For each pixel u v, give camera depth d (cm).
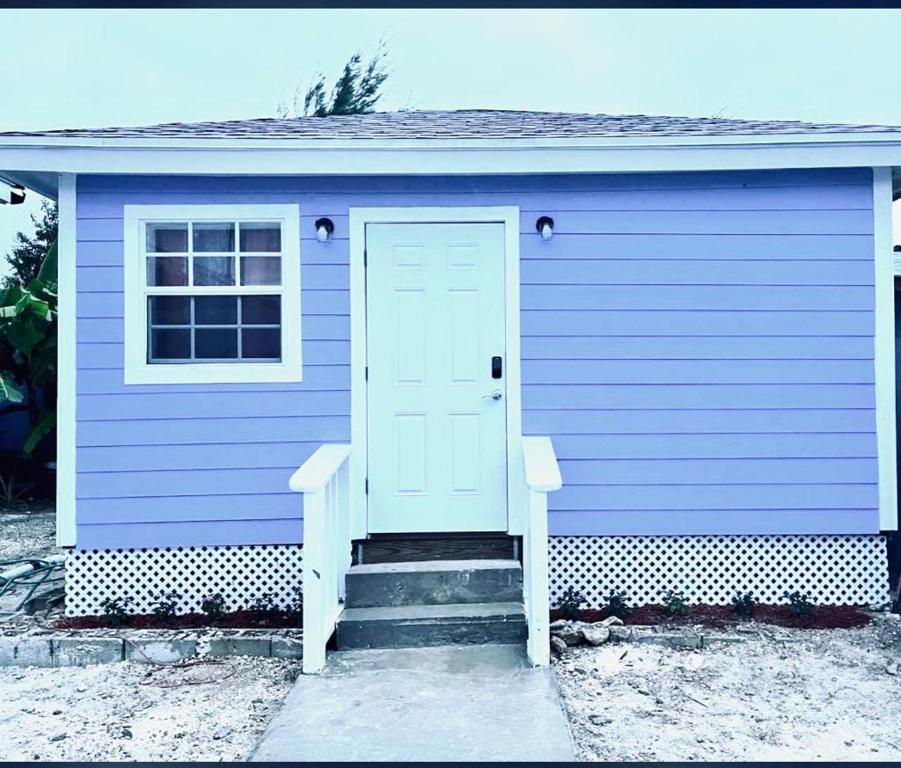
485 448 559
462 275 561
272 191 556
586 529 557
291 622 536
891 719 394
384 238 561
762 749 359
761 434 557
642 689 430
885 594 557
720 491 557
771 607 554
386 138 525
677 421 557
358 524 552
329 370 557
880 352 557
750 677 446
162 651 491
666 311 557
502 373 559
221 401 553
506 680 422
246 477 553
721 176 556
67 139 517
